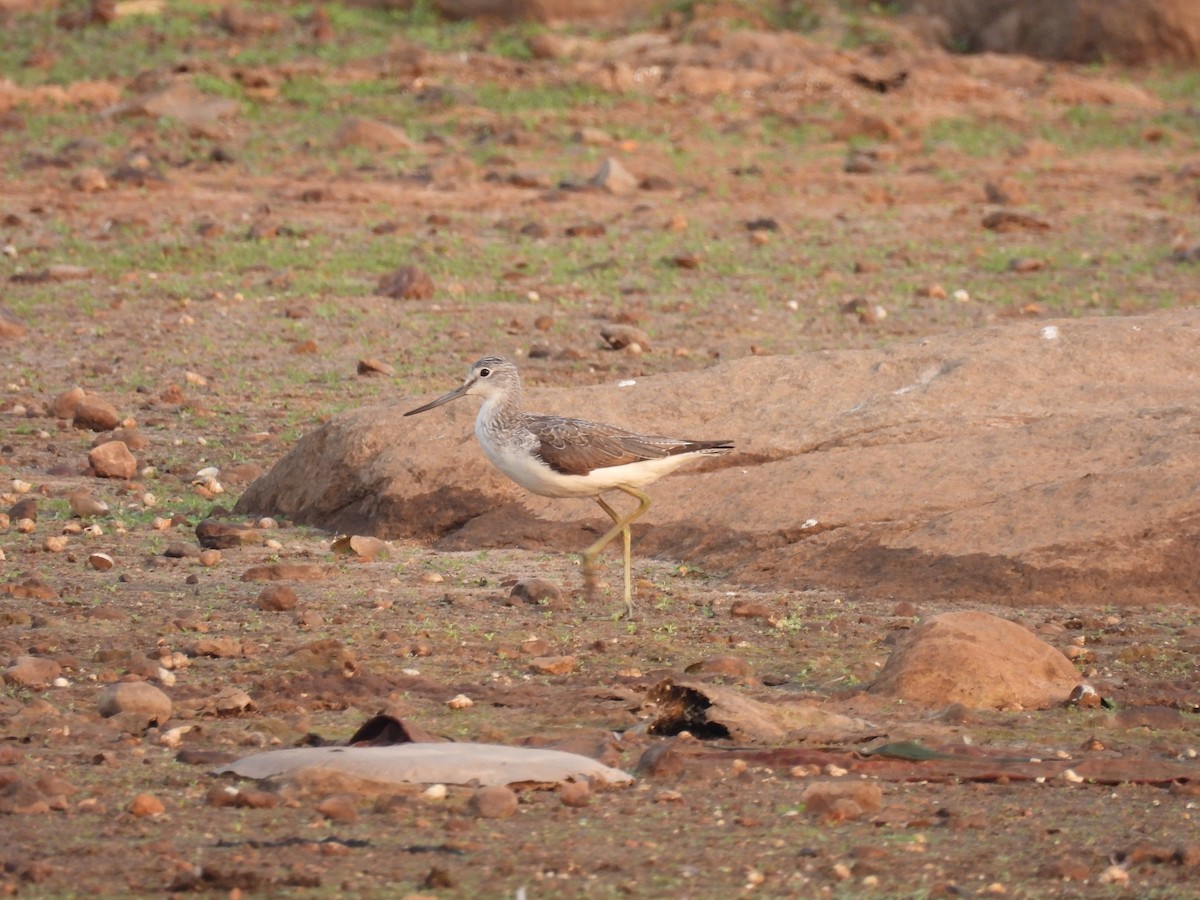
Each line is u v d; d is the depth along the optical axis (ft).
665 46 159.94
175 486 59.57
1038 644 36.94
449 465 53.47
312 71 148.66
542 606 43.65
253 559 49.29
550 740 31.86
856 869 25.62
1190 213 116.06
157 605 43.24
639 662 38.86
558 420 44.80
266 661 38.06
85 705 34.17
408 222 108.17
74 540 51.39
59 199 110.63
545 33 161.27
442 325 84.99
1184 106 151.84
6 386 73.00
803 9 169.68
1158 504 44.60
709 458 51.70
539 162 127.44
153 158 123.34
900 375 54.80
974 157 134.31
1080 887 25.13
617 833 27.12
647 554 49.52
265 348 80.28
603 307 89.35
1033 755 31.76
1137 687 36.42
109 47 153.99
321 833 26.73
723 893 24.66
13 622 40.78
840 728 32.96
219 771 29.63
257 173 120.26
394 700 35.24
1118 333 55.57
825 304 90.43
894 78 152.87
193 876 24.43
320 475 55.62
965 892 24.81
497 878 25.04
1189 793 29.55
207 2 167.12
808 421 52.60
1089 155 135.95
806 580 45.80
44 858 25.46
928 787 30.01
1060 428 49.39
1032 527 44.98
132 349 79.56
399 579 47.03
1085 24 163.73
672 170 127.03
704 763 30.71
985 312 88.74
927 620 37.35
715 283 95.04
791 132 139.74
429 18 165.99
